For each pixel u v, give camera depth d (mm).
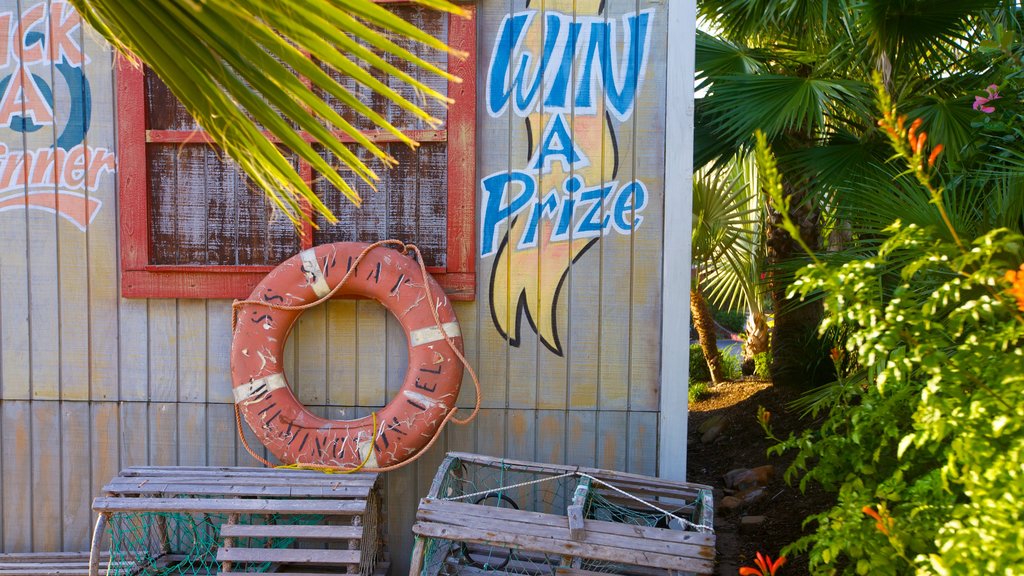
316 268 2934
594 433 3033
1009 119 3127
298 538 2814
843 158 3725
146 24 1076
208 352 3109
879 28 3869
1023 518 1356
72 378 3123
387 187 3047
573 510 2357
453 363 2891
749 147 4098
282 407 2922
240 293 3068
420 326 2896
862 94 3850
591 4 2967
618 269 3000
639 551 2254
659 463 3008
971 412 1459
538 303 3027
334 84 1097
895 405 1943
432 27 2980
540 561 2811
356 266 2928
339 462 2883
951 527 1440
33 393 3129
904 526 1669
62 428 3137
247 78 1124
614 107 2977
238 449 3127
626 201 2988
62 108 3066
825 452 2018
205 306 3107
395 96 1111
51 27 3047
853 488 1948
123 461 3139
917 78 4145
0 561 2986
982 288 2107
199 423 3121
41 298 3109
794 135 4422
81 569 2875
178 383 3119
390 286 2914
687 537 2277
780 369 5277
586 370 3027
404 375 3078
